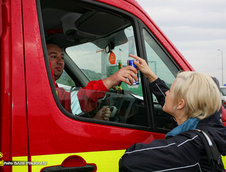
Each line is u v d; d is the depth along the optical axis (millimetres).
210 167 1131
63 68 1913
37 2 1299
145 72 1629
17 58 1193
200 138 1151
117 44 1781
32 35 1251
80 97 1500
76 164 1292
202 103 1217
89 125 1354
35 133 1186
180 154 1103
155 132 1611
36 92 1214
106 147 1390
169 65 1781
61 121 1267
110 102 1607
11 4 1229
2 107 1151
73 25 1860
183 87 1253
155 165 1084
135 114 1615
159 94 1621
